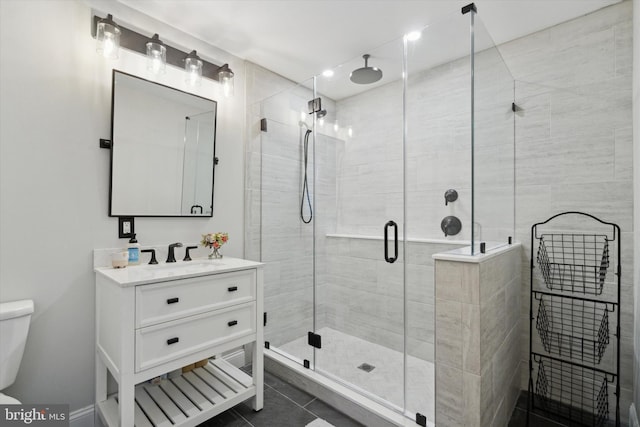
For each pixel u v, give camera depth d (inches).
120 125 71.1
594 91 72.9
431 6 71.8
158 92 77.9
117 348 54.8
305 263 93.0
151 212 76.3
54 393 62.7
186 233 83.7
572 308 76.0
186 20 78.2
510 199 80.0
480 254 58.6
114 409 62.7
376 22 78.4
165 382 74.1
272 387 83.1
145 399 67.4
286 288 95.5
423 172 74.0
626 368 68.9
